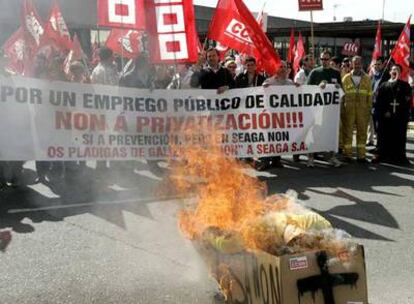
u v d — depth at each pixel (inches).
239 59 483.5
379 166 366.0
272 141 332.8
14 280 165.8
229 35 354.0
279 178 323.3
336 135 346.0
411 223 233.6
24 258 184.7
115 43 409.7
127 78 320.2
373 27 721.0
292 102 334.0
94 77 332.5
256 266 122.3
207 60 353.7
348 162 378.6
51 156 286.5
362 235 216.4
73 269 175.3
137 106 301.6
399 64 410.6
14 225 223.5
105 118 295.4
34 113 281.0
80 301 152.2
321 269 116.7
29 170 328.8
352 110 374.6
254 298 124.0
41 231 215.3
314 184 308.2
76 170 316.5
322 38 895.1
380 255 192.9
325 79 352.8
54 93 283.1
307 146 341.4
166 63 325.4
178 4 317.1
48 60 335.3
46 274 170.9
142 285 162.9
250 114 327.0
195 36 321.7
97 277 168.9
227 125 323.9
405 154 382.6
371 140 455.2
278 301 115.7
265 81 336.8
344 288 118.4
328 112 341.7
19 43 346.6
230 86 337.7
